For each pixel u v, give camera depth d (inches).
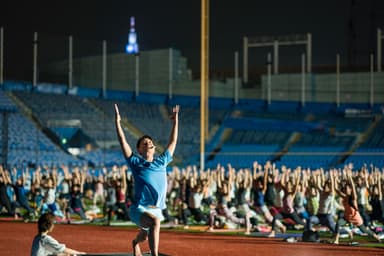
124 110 2158.0
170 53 2362.2
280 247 625.0
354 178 837.2
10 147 1727.4
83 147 1900.8
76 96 2127.2
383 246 645.3
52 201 895.7
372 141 2128.4
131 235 730.8
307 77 2364.7
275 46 2518.5
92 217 951.0
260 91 2431.1
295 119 2278.5
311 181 775.7
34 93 2046.0
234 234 751.7
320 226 807.7
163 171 335.3
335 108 2290.8
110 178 931.3
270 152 2082.9
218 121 2237.9
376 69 2743.6
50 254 369.1
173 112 348.2
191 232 774.5
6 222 895.7
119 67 2429.9
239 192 792.9
